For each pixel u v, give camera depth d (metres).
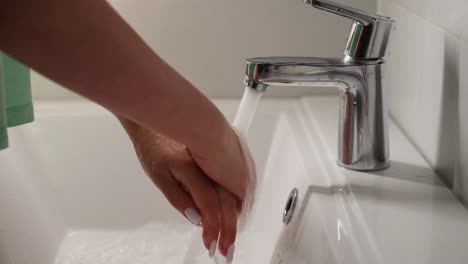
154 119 0.42
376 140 0.65
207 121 0.47
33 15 0.31
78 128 0.93
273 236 0.73
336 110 0.91
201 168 0.55
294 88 1.00
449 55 0.61
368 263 0.47
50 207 0.89
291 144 0.81
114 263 0.85
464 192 0.58
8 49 0.33
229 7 0.99
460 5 0.58
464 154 0.57
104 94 0.37
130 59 0.37
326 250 0.51
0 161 0.80
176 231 0.92
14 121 0.65
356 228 0.53
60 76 0.34
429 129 0.68
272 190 0.83
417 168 0.67
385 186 0.62
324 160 0.69
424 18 0.70
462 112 0.58
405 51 0.78
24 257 0.76
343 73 0.62
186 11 0.99
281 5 0.99
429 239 0.50
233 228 0.56
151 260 0.85
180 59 1.02
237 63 1.02
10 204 0.78
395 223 0.53
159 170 0.58
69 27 0.33
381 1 0.93
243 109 0.62
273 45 1.01
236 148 0.55
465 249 0.48
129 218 0.93
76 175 0.93
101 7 0.34
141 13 0.99
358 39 0.62
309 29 1.00
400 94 0.81
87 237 0.90
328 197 0.60
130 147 0.93
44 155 0.92
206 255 0.83
